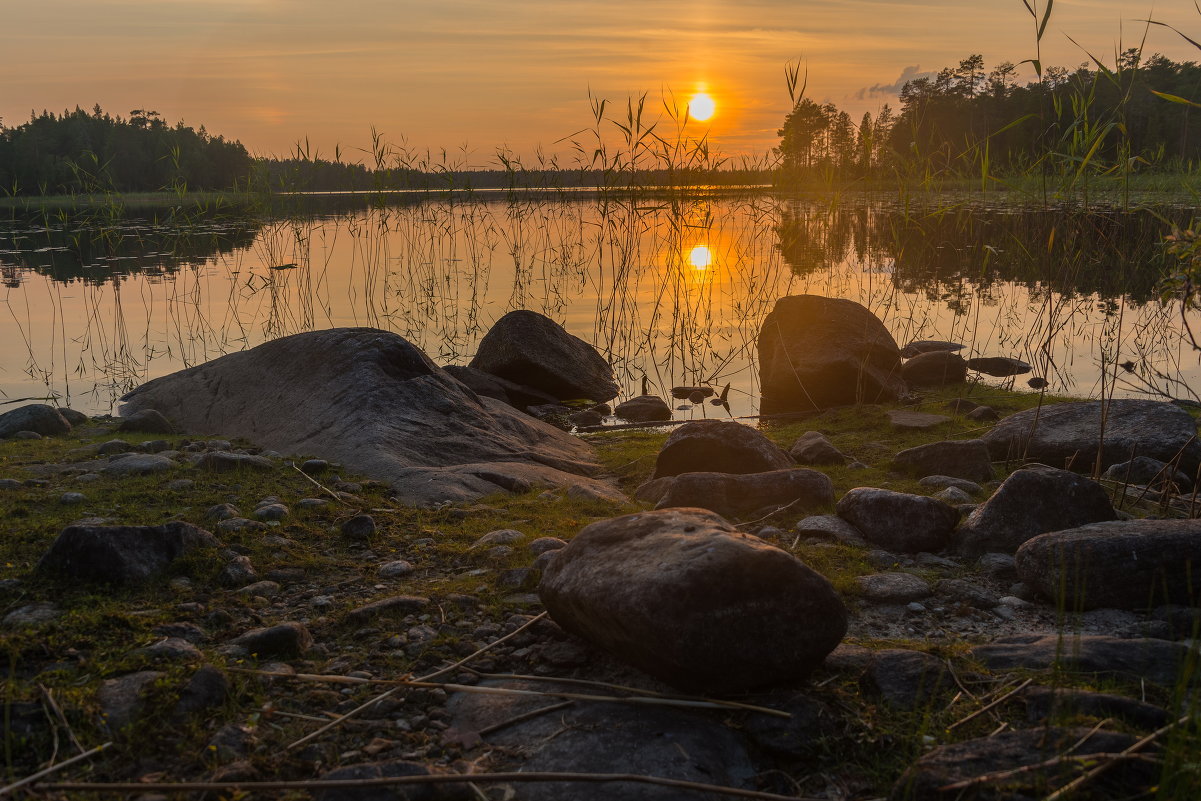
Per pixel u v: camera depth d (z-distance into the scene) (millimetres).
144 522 4898
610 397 10109
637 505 5727
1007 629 3828
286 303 14188
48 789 2539
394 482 5898
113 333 12164
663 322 13219
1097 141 6004
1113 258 15375
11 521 4848
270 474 5930
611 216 14453
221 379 7922
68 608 3785
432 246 17266
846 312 9742
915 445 7098
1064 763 2541
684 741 2852
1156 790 2412
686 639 2959
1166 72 26938
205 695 3055
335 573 4406
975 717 2980
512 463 6473
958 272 17016
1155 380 9453
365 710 3102
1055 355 10797
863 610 4051
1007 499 4734
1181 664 3123
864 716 2996
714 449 6008
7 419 7297
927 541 4766
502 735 2961
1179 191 17797
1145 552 3885
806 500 5398
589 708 3074
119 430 7367
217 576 4195
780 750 2820
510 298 14891
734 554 3047
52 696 2967
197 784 2531
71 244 23000
